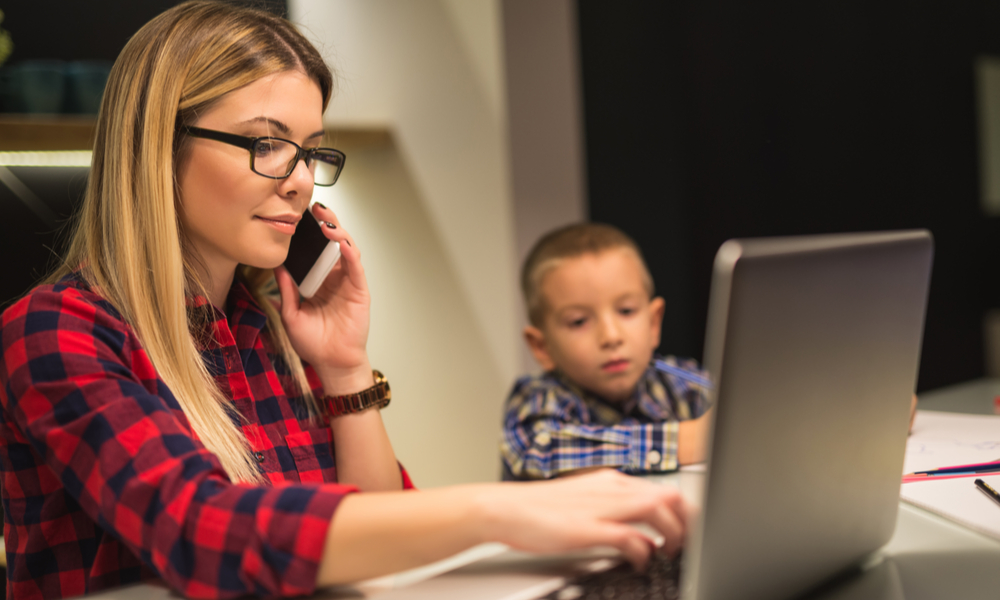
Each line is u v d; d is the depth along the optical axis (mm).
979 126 3361
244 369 952
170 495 582
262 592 561
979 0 3338
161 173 815
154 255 814
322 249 1000
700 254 2576
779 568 534
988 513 724
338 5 2301
